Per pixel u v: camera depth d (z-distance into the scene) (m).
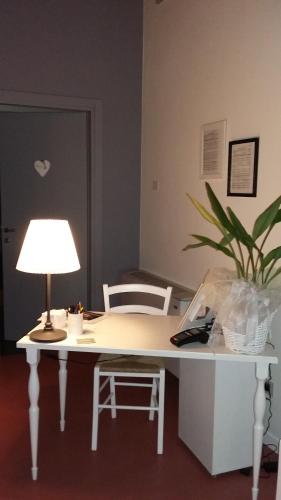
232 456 2.31
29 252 2.12
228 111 2.88
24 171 4.11
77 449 2.54
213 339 2.12
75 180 4.14
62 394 2.71
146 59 4.08
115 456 2.48
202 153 3.20
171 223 3.75
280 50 2.39
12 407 3.01
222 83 2.94
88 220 4.22
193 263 3.42
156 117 3.94
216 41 2.99
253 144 2.62
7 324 4.32
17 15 3.70
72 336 2.23
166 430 2.77
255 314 1.96
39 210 4.16
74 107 3.97
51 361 3.79
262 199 2.58
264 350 2.07
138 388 3.31
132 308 2.81
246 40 2.67
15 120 4.06
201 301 2.16
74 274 4.29
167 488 2.23
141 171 4.30
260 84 2.56
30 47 3.77
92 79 4.01
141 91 4.21
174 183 3.67
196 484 2.26
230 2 2.81
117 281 4.37
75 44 3.91
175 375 3.42
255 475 2.09
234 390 2.25
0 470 2.34
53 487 2.22
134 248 4.41
